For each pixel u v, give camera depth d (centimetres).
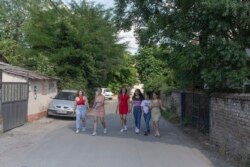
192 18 1541
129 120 2767
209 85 1555
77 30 3484
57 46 3484
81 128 2147
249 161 1138
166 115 3123
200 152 1409
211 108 1655
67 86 3481
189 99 2389
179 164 1180
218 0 1348
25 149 1395
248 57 1474
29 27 3484
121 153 1348
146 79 6078
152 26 1719
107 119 2842
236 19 1427
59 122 2525
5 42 3844
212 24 1425
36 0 3938
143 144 1585
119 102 2094
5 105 1888
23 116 2227
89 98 3806
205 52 1491
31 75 2469
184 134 1983
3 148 1412
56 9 3588
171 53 1603
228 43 1409
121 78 7438
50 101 2967
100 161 1195
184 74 1747
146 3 1750
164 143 1631
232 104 1348
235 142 1312
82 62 3550
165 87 4228
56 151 1362
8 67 2477
